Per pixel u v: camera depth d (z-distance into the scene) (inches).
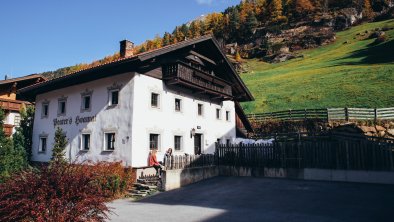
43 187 241.9
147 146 666.8
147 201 510.9
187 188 609.6
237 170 744.3
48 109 869.8
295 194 505.4
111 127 681.6
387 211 379.6
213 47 854.5
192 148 809.5
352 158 613.0
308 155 664.4
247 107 1477.6
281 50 3954.2
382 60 2090.3
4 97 1084.5
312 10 5093.5
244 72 3134.8
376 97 1182.3
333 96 1333.7
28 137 914.1
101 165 608.7
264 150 719.7
